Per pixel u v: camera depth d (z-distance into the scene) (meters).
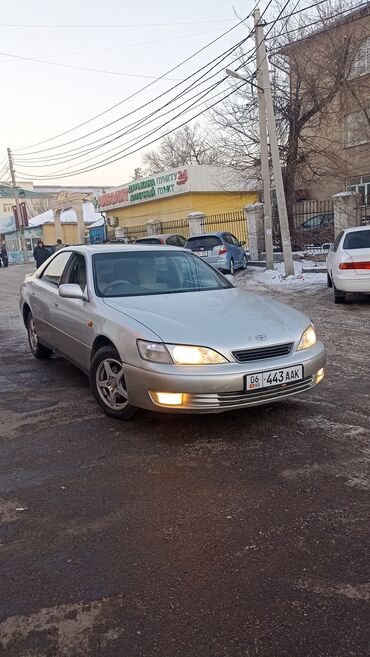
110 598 2.26
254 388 3.68
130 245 5.64
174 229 27.73
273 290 13.06
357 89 19.52
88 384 5.45
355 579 2.34
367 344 6.83
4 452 3.80
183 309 4.25
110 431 4.11
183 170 26.48
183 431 4.05
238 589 2.30
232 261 17.19
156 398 3.71
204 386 3.58
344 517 2.83
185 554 2.56
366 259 9.28
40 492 3.21
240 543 2.63
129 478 3.34
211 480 3.27
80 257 5.36
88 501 3.08
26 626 2.11
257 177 21.70
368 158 21.64
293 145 20.22
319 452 3.61
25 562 2.53
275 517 2.85
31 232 46.38
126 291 4.82
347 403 4.58
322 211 20.70
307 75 19.17
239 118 20.75
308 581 2.34
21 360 6.71
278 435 3.92
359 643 1.99
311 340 4.16
